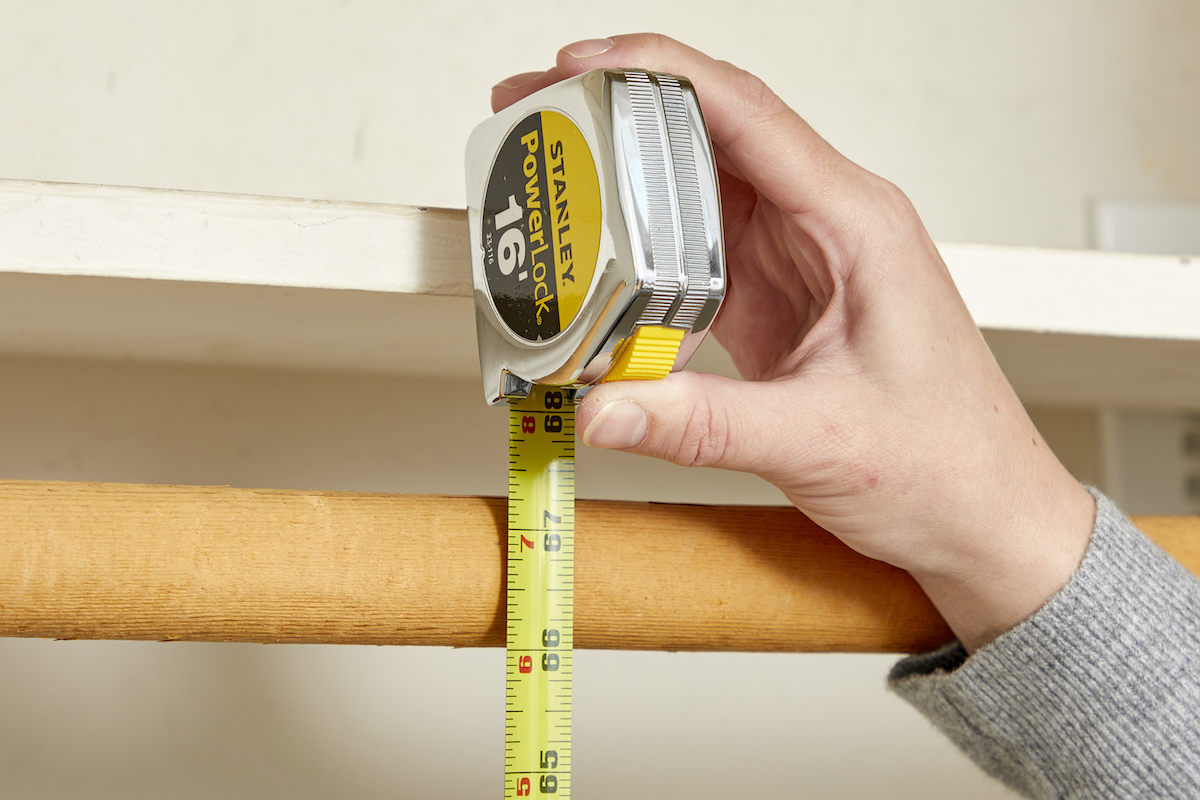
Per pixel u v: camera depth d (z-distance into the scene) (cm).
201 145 90
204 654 86
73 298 51
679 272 36
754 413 41
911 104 107
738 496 99
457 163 96
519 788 46
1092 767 47
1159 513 106
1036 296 57
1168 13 114
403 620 46
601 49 44
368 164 94
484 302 44
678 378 41
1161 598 47
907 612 51
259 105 92
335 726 88
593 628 48
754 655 97
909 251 45
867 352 44
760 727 96
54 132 87
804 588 50
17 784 81
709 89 44
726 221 58
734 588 49
